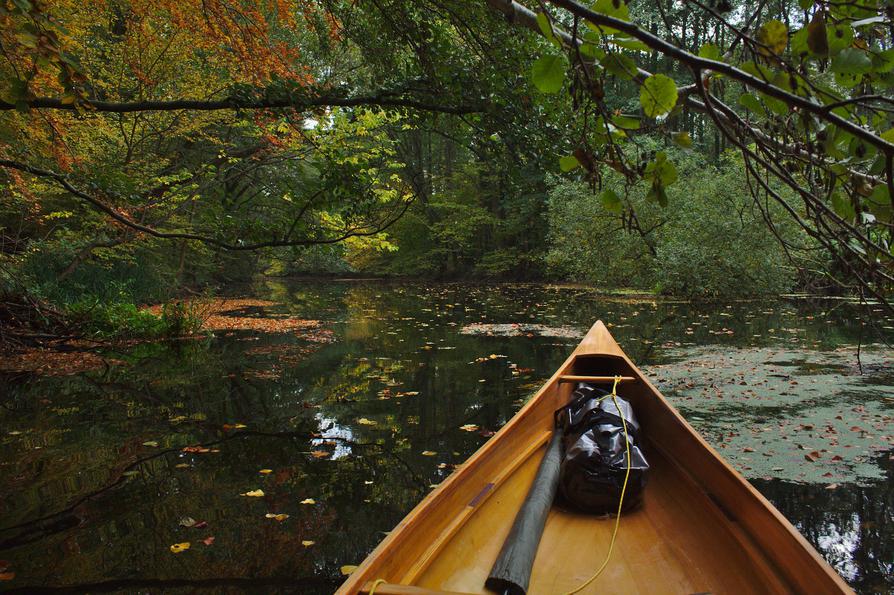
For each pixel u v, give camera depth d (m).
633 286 20.59
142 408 5.77
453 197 33.00
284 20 5.99
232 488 3.75
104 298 12.09
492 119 4.82
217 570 2.73
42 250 11.47
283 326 12.30
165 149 14.01
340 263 35.56
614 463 2.96
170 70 9.56
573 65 0.85
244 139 14.65
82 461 4.26
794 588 1.94
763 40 0.77
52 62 2.77
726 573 2.30
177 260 17.77
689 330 10.85
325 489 3.74
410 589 1.67
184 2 6.16
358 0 5.37
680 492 3.09
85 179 5.37
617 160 0.90
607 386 4.50
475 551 2.45
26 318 9.28
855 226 0.88
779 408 5.42
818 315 13.28
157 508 3.44
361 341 10.19
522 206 29.41
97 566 2.78
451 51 4.96
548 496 2.87
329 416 5.47
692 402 5.65
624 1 0.75
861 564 2.68
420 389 6.54
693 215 16.33
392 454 4.41
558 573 2.46
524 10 1.29
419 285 29.59
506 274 32.53
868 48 0.79
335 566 2.77
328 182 4.98
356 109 5.76
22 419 5.38
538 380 6.93
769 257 15.34
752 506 2.36
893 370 7.09
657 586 2.34
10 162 4.89
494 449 2.95
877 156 0.83
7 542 3.02
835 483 3.64
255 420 5.36
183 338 10.54
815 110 0.68
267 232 4.95
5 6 2.51
